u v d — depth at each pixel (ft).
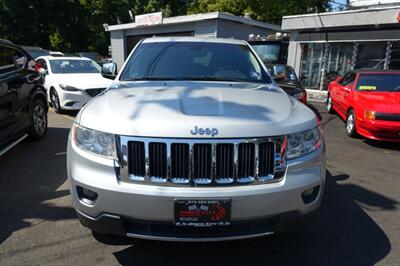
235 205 8.02
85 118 9.06
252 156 8.26
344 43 45.68
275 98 10.45
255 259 9.71
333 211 12.92
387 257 9.97
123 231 8.35
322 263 9.62
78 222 11.66
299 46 49.98
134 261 9.53
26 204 13.02
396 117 21.80
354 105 24.80
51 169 16.78
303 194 8.75
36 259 9.59
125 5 122.93
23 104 19.11
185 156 8.05
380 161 19.84
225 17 53.93
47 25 130.21
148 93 10.32
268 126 8.43
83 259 9.61
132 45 74.43
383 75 26.78
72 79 31.09
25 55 20.54
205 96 9.98
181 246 10.21
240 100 9.81
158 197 7.91
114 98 10.02
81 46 136.67
